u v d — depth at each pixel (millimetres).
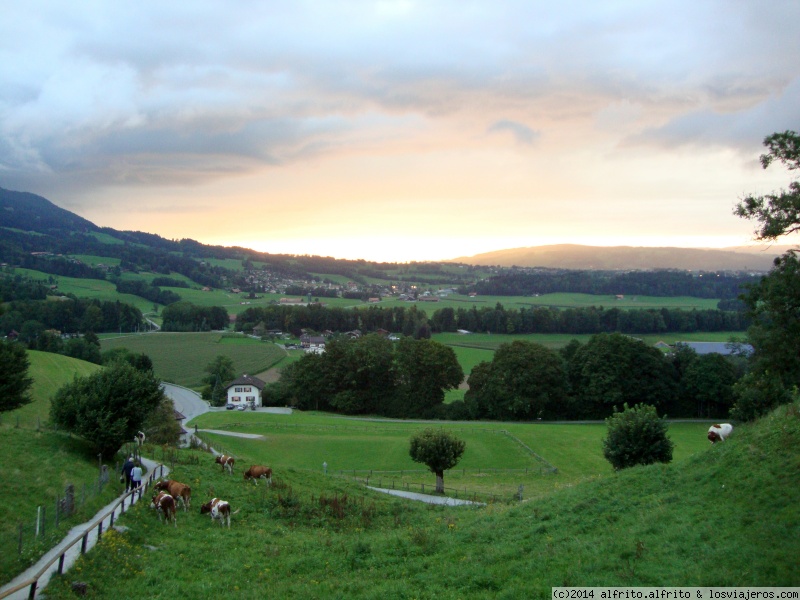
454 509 39344
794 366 24156
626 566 18984
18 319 162750
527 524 26141
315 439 76375
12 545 21438
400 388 113812
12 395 44094
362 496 42000
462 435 80625
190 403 118938
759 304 24781
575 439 78750
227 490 36281
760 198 23156
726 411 101938
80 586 18797
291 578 22391
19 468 30219
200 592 20484
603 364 101500
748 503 21422
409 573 21906
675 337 170375
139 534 25703
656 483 27203
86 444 37531
